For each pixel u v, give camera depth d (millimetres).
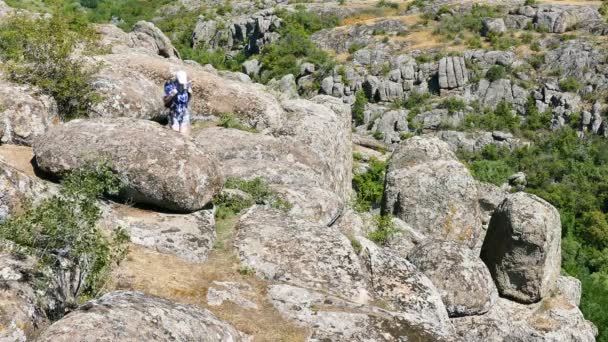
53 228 7289
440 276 12094
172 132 10477
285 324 8141
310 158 15281
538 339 13000
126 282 8008
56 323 6098
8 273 6836
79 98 12516
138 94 13508
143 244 9062
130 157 9711
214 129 15016
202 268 9039
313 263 9602
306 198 12641
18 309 6508
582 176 46906
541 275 13680
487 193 20406
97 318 6141
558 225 14164
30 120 11234
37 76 12195
